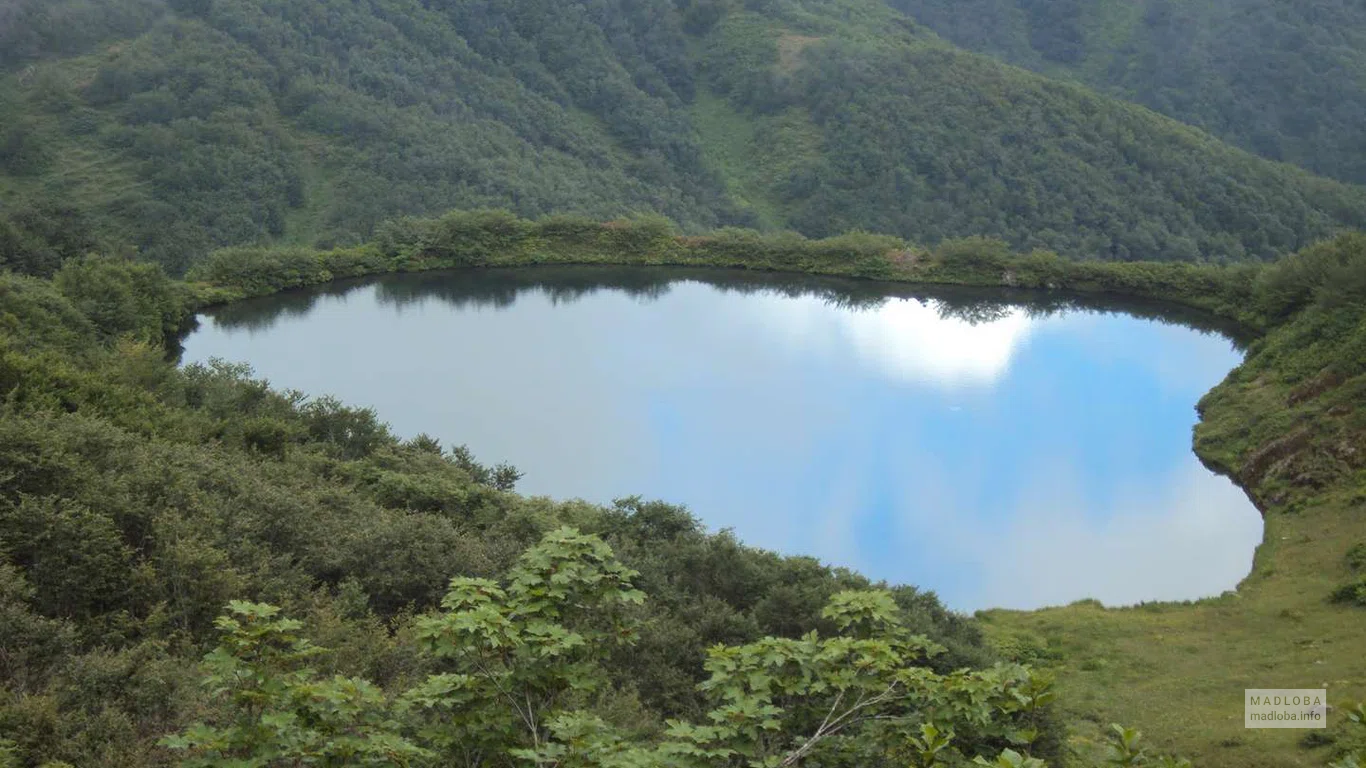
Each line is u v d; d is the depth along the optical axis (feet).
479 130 460.14
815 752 33.42
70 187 350.02
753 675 33.30
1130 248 402.72
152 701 47.88
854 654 36.32
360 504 92.53
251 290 265.13
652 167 492.54
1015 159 441.27
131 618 59.93
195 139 373.81
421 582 74.43
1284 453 154.61
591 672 34.86
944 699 33.04
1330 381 166.30
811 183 475.31
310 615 63.46
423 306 268.21
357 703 31.37
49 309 165.17
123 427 101.71
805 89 529.45
